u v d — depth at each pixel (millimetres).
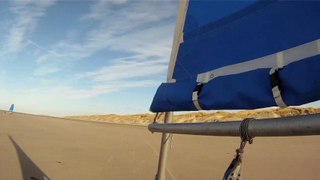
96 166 5527
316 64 835
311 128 678
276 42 1020
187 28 1531
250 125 840
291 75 882
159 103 1472
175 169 5906
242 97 1026
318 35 882
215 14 1397
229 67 1162
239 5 1279
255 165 6680
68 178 4617
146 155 7250
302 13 965
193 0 1550
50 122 18938
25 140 7949
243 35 1187
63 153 6508
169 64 1557
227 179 825
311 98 827
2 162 5055
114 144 9016
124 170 5430
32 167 4945
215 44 1323
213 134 997
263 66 1021
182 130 1166
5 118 17609
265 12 1130
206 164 6598
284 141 12727
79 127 16406
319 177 5633
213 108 1162
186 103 1291
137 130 18094
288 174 5852
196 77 1323
